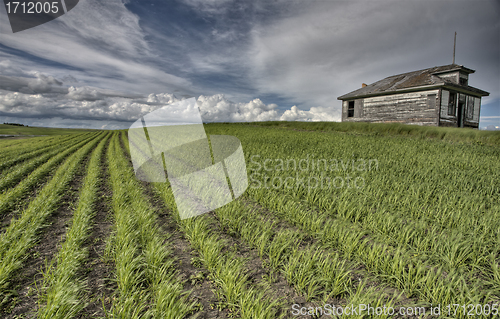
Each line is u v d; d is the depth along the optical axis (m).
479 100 18.88
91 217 4.55
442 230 3.76
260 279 2.84
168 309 2.15
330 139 13.51
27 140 30.20
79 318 2.17
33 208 4.52
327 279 2.65
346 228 3.86
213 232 3.96
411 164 7.62
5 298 2.32
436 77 16.67
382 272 2.84
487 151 9.43
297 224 4.11
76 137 35.19
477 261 2.92
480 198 4.79
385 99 18.41
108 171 9.28
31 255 3.21
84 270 2.90
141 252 3.28
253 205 5.10
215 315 2.29
